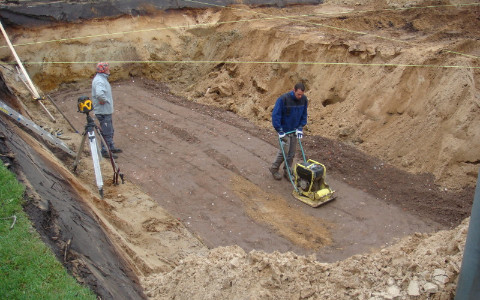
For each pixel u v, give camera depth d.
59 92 12.72
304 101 7.86
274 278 4.64
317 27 12.78
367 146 9.35
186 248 6.45
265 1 16.14
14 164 5.12
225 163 8.99
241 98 12.06
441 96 8.80
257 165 8.94
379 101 9.73
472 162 8.15
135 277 4.88
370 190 8.06
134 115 11.35
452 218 7.18
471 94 8.45
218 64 13.42
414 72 9.40
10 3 12.55
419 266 4.69
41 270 3.92
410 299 4.41
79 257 4.23
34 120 9.22
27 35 12.52
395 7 15.35
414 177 8.34
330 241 6.74
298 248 6.57
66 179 6.32
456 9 14.20
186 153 9.44
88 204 6.05
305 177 7.62
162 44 14.41
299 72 11.41
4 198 4.55
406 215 7.32
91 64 13.31
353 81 10.39
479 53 10.05
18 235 4.18
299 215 7.40
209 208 7.60
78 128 10.48
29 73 12.30
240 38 13.30
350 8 16.05
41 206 4.62
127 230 6.61
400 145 8.93
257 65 12.38
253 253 5.00
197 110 11.74
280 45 12.09
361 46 10.54
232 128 10.60
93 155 7.29
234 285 4.62
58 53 12.85
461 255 4.79
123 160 9.16
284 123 7.97
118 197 7.71
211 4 15.31
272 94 11.64
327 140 9.80
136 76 14.06
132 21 14.23
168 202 7.76
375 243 6.65
